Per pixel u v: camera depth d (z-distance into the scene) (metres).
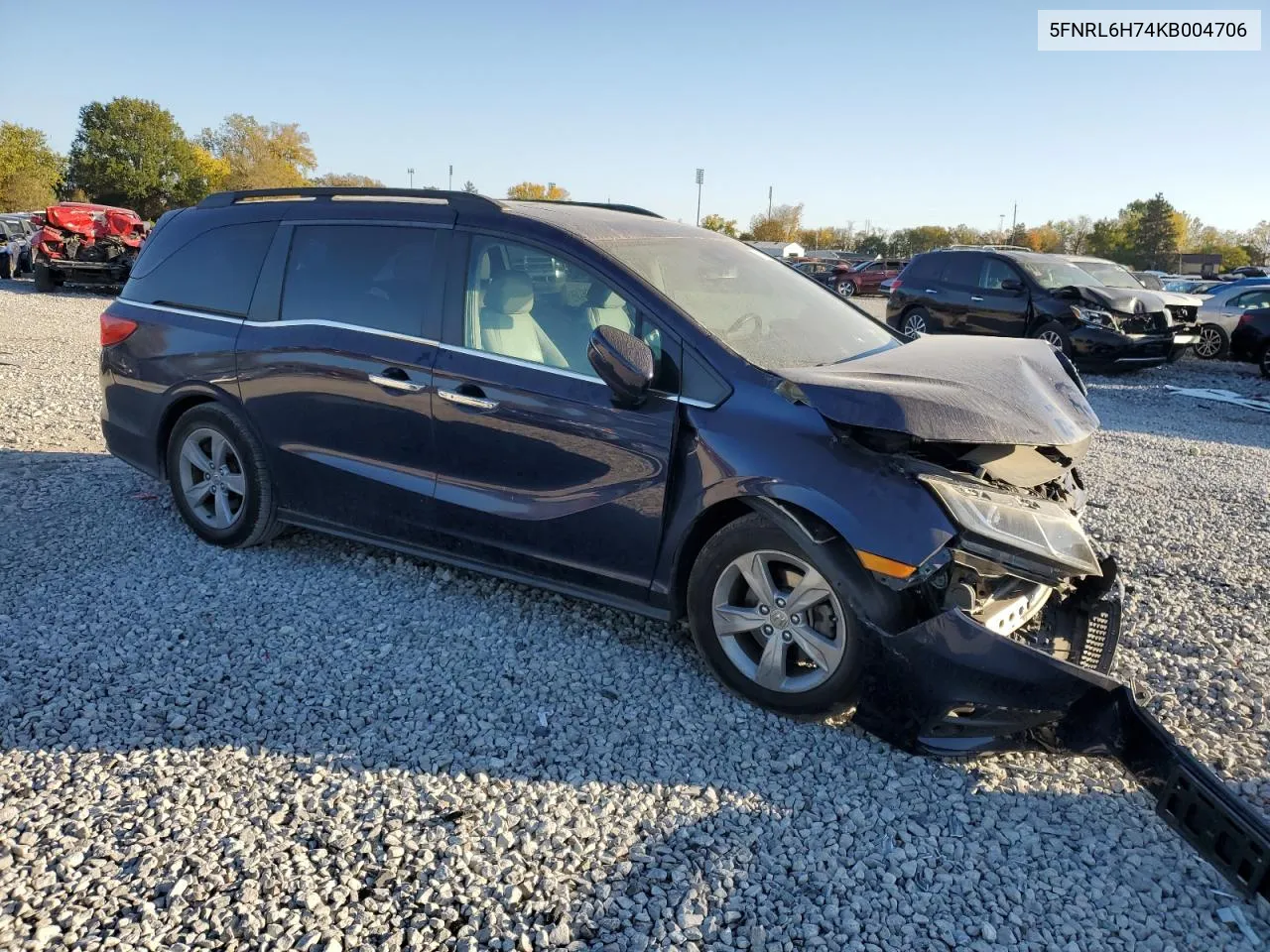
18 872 2.49
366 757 3.07
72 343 12.44
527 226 3.92
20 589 4.27
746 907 2.45
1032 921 2.44
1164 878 2.61
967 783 3.03
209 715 3.28
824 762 3.11
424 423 4.06
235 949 2.26
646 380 3.28
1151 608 4.48
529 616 4.15
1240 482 7.28
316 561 4.73
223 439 4.75
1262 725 3.46
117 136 78.00
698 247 4.33
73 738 3.11
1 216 24.45
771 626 3.34
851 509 3.05
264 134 83.44
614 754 3.13
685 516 3.45
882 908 2.47
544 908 2.42
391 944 2.29
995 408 3.06
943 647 2.92
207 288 4.86
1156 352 13.70
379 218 4.34
